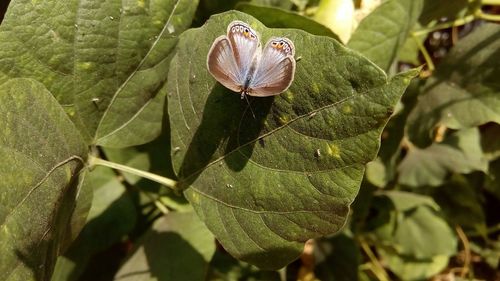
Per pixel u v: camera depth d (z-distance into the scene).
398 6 0.17
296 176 0.13
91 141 0.16
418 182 0.23
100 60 0.15
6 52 0.13
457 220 0.26
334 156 0.12
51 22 0.14
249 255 0.14
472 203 0.26
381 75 0.11
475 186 0.26
